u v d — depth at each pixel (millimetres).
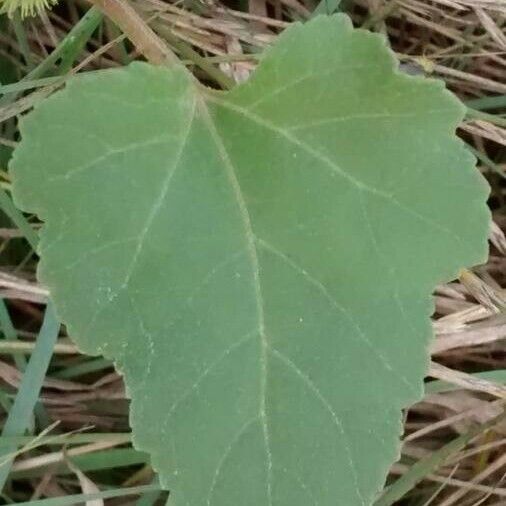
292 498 265
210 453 265
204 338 266
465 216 265
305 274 268
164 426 263
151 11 333
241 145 273
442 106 263
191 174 270
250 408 267
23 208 259
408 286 267
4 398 317
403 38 370
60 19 346
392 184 266
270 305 268
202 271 267
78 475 310
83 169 262
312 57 266
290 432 267
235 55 329
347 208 268
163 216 267
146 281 264
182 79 274
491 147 369
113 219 263
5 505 313
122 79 266
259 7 358
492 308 331
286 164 271
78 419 332
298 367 267
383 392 267
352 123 267
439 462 327
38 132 260
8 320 318
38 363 309
